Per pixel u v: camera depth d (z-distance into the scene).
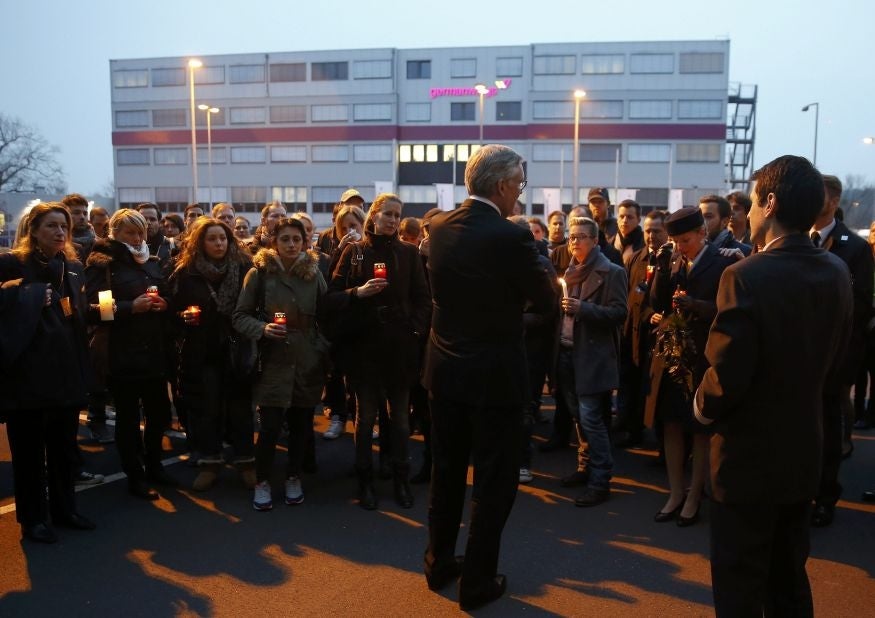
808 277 2.33
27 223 4.12
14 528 4.26
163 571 3.71
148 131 59.06
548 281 3.22
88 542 4.07
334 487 5.08
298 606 3.34
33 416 3.96
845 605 3.34
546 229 8.71
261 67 57.03
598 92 53.59
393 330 4.59
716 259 4.17
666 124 53.16
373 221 4.66
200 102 58.19
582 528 4.31
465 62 54.91
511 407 3.22
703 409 2.42
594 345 4.71
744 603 2.39
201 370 4.89
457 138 55.47
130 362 4.65
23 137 56.84
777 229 2.42
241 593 3.47
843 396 5.67
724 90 52.50
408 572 3.71
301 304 4.63
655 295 4.58
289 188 57.56
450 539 3.52
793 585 2.51
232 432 5.06
